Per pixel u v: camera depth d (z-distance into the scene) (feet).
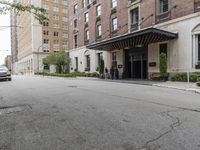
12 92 42.47
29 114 23.09
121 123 18.88
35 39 219.41
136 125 18.19
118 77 88.43
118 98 32.65
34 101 31.22
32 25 217.97
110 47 88.58
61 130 17.33
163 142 14.29
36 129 17.76
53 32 231.30
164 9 72.79
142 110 23.86
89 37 120.16
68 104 28.25
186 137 15.15
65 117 21.43
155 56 75.61
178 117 20.62
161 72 66.13
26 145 14.34
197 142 14.21
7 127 18.51
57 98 33.53
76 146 13.96
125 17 89.81
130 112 22.95
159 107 25.45
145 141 14.52
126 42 75.97
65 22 239.91
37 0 218.38
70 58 140.26
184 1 64.90
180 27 66.08
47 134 16.46
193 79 58.70
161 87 50.14
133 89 45.47
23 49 285.64
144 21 79.51
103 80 78.95
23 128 18.13
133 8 85.35
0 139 15.58
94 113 22.80
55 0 232.73
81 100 31.17
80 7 130.93
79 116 21.66
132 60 88.33
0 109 25.98
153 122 19.01
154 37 67.15
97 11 112.88
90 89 45.85
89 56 120.78
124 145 13.93
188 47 63.72
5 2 32.53
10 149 13.74
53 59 136.36
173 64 68.44
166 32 63.87
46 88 49.19
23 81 76.74
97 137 15.51
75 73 120.06
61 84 60.34
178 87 46.60
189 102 28.84
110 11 99.96
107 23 102.32
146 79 76.69
